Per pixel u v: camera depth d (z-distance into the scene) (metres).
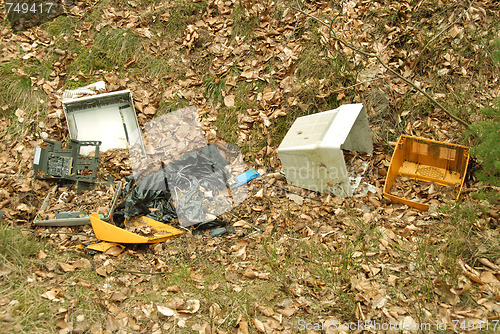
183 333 3.77
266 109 4.56
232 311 3.83
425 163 4.28
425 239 3.96
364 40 4.62
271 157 4.47
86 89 4.70
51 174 4.34
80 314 3.84
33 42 4.89
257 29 4.77
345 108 4.20
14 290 3.90
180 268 4.00
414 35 4.58
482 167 4.12
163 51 4.84
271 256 4.00
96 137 4.54
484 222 3.97
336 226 4.11
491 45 4.46
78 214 4.21
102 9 4.98
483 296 3.76
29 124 4.61
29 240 4.12
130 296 3.91
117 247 4.09
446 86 4.45
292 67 4.62
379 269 3.89
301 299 3.84
